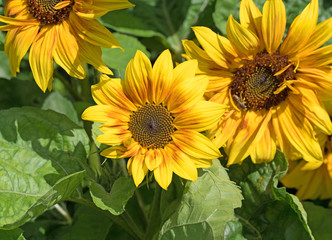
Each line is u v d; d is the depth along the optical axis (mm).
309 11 787
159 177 753
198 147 760
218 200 788
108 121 772
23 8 814
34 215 786
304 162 917
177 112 769
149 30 1003
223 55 813
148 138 771
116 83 777
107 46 787
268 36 803
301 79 815
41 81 804
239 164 872
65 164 867
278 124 834
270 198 866
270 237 859
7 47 821
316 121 810
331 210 933
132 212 973
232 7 972
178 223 794
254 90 829
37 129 874
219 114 761
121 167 856
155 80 768
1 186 833
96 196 804
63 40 795
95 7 774
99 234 933
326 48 792
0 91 1059
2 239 813
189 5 1049
